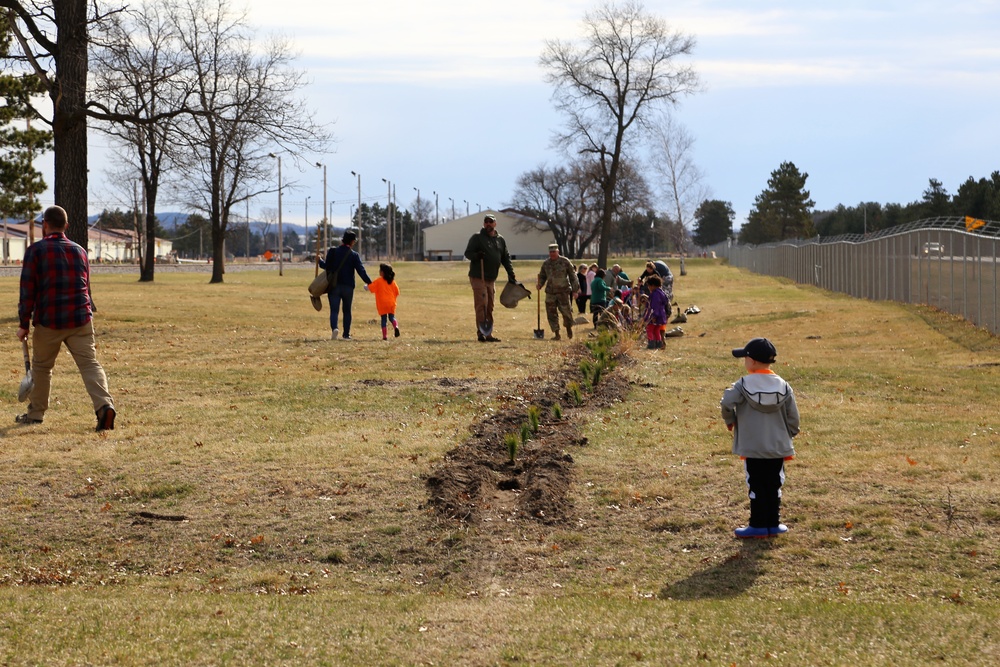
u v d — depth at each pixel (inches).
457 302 1616.6
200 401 497.0
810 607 228.1
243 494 335.6
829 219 5152.6
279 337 848.3
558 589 259.6
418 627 218.1
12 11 922.1
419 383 550.9
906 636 205.2
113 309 1086.4
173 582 267.7
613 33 2755.9
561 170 4751.5
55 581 268.7
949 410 485.1
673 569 270.8
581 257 4554.6
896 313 1114.1
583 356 679.1
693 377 602.5
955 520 298.2
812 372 627.2
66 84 917.2
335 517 314.2
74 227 939.3
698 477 351.3
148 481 347.6
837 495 324.8
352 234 816.9
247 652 200.5
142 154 2017.7
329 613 230.1
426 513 315.0
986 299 885.2
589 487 343.6
